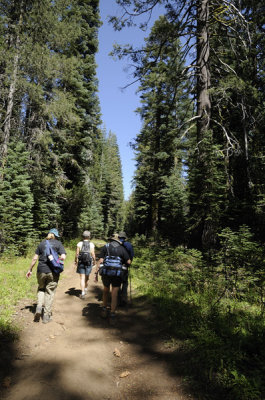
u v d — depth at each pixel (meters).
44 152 14.35
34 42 11.11
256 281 5.96
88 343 4.00
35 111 12.51
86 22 20.56
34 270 8.47
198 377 3.03
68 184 20.25
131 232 26.33
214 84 10.41
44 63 11.03
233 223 8.98
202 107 9.35
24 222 11.13
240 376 2.93
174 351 3.69
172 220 13.75
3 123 10.48
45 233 15.27
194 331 4.08
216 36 10.72
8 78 10.19
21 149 11.53
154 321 4.88
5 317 4.55
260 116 9.27
